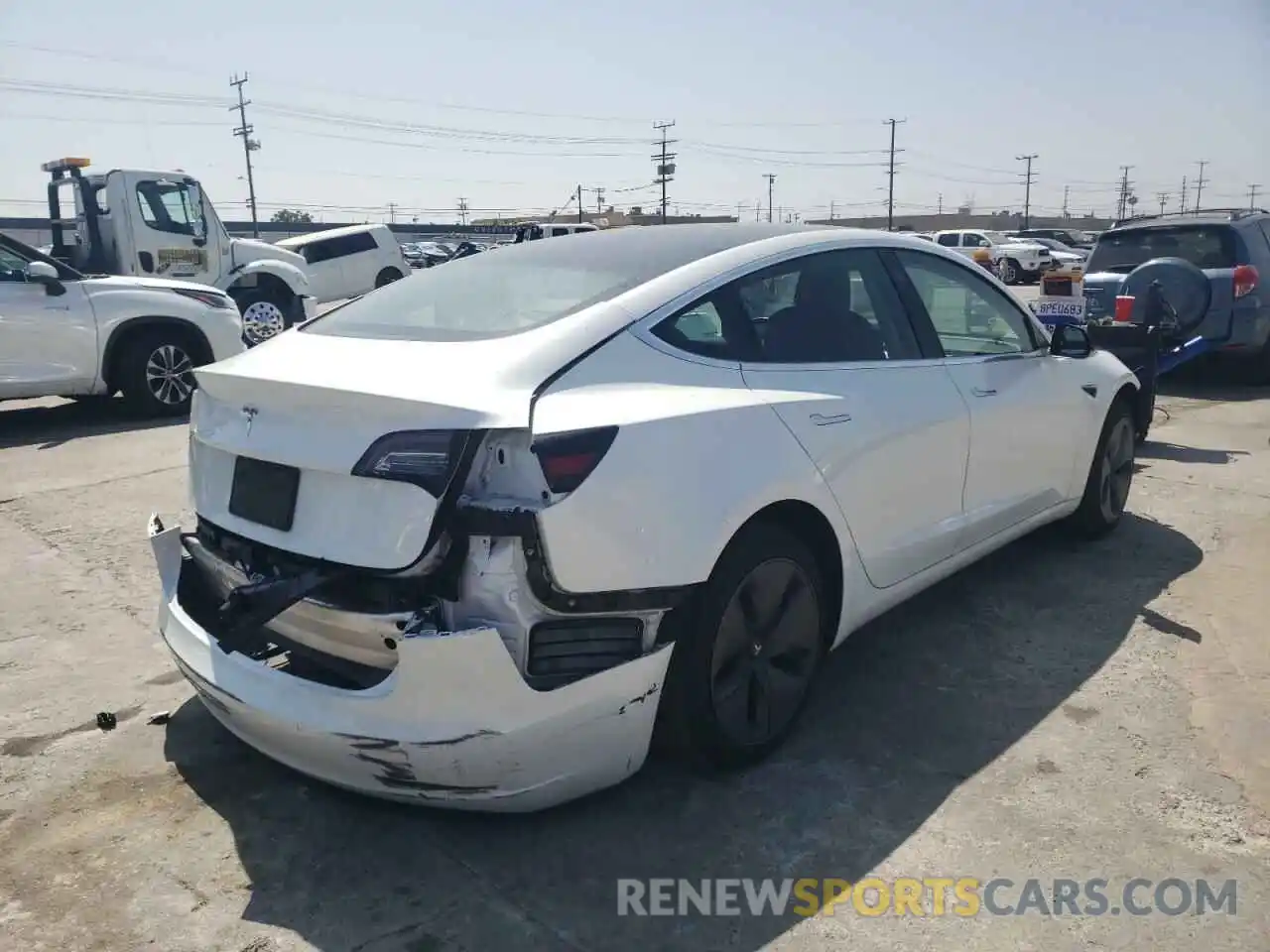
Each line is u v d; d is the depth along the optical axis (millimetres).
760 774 3137
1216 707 3529
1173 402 9570
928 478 3701
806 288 3484
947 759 3225
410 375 2688
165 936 2445
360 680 2709
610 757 2715
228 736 3381
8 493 6398
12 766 3184
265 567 2797
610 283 3139
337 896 2592
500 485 2506
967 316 4230
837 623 3406
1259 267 9945
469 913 2529
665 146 66375
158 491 6453
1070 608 4418
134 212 12273
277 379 2730
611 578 2590
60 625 4289
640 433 2670
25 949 2389
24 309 8336
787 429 3082
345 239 21047
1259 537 5348
